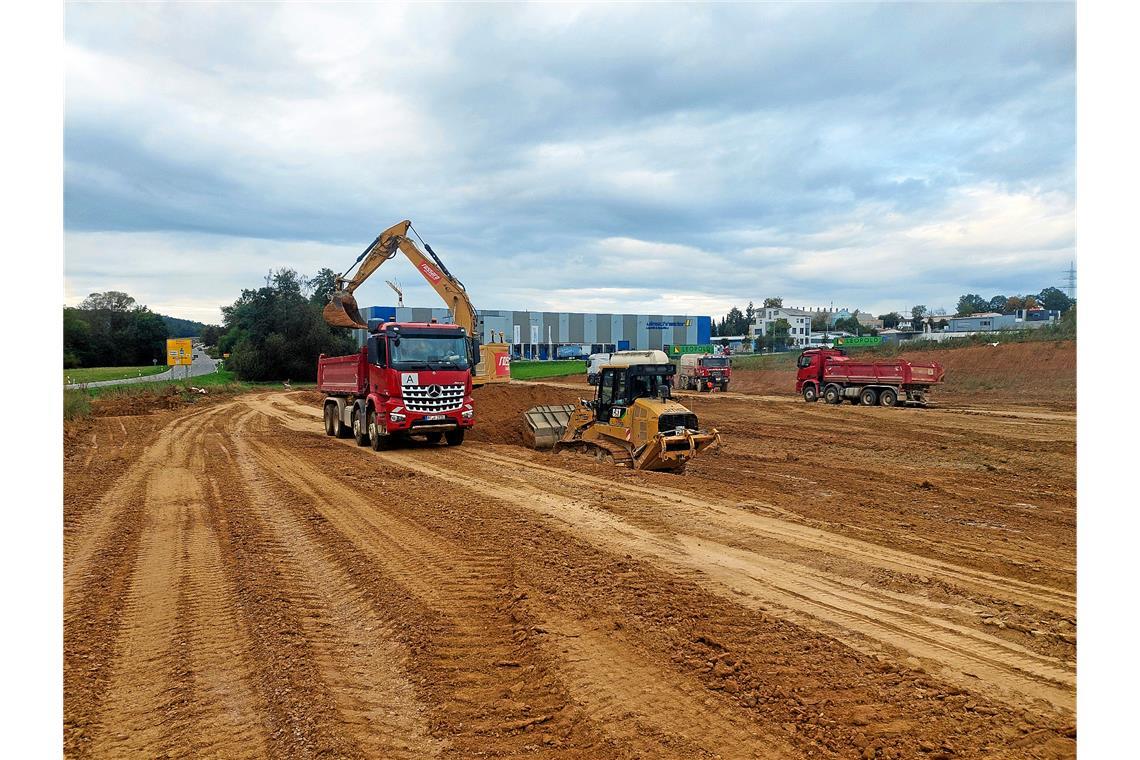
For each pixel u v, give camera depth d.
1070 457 17.12
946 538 9.12
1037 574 7.55
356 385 19.44
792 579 7.24
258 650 5.62
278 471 14.47
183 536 9.23
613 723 4.42
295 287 63.34
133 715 4.63
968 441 20.20
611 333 104.81
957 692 4.79
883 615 6.25
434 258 23.73
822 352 35.12
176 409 32.25
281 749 4.20
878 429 23.53
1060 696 4.75
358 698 4.83
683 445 13.98
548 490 12.07
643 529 9.29
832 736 4.23
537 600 6.57
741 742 4.18
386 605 6.55
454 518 9.98
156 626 6.15
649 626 5.92
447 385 17.83
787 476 14.31
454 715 4.57
